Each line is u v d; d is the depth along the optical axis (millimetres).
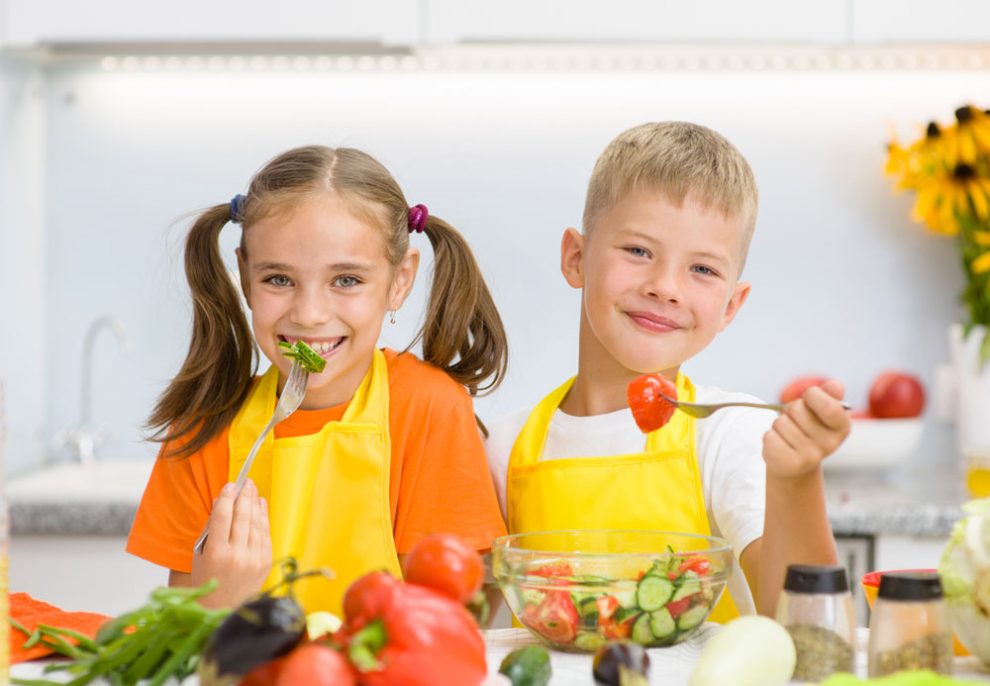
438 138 2840
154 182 2857
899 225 2836
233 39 2541
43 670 889
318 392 1345
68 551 2330
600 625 959
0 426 833
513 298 2855
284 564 768
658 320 1306
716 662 803
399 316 2715
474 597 813
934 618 838
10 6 2539
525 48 2545
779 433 995
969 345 2662
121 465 2795
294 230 1272
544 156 2842
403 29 2527
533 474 1334
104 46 2578
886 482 2604
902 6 2514
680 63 2654
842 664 851
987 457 2303
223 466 1345
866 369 2848
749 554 1210
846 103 2826
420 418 1349
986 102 2812
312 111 2840
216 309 1375
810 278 2844
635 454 1294
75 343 2887
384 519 1299
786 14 2516
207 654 720
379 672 714
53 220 2869
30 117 2771
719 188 1311
